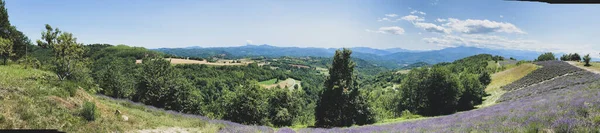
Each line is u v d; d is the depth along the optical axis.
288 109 53.47
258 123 45.06
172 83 49.59
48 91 17.69
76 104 17.81
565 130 11.47
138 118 20.05
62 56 28.14
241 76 108.31
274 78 134.25
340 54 44.56
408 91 66.62
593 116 13.29
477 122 17.75
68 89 19.45
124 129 16.44
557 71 58.44
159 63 50.47
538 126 12.70
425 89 58.34
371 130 22.91
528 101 28.69
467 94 56.50
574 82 40.09
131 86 55.16
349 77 44.97
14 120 12.08
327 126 43.47
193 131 20.02
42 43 27.41
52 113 14.52
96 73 64.62
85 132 14.05
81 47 30.09
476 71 91.31
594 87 28.02
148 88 48.31
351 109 44.38
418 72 64.94
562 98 23.55
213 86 86.12
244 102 45.41
